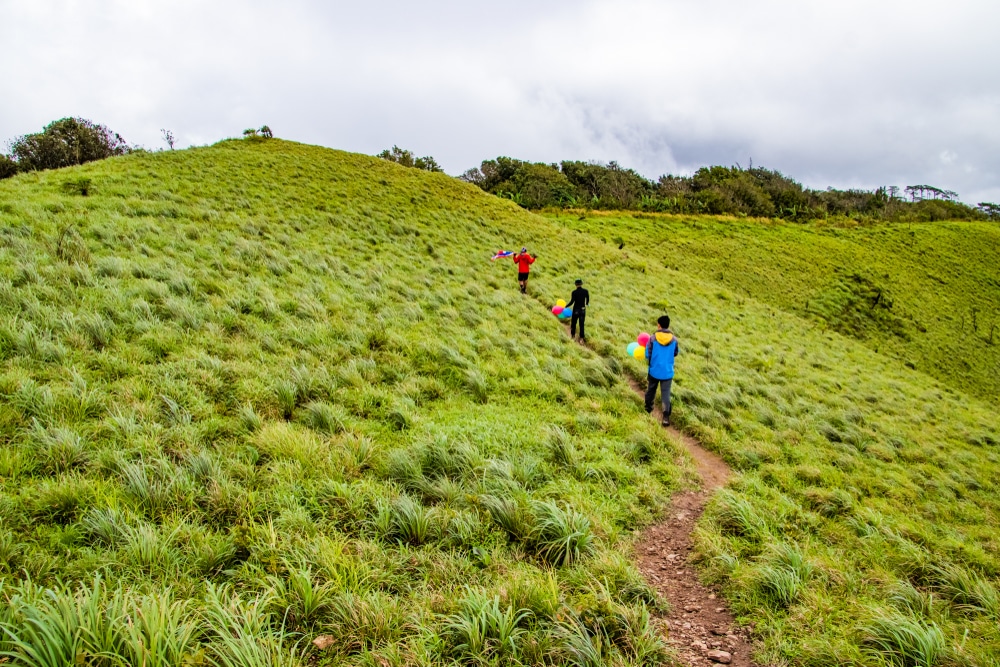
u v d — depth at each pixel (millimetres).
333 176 26844
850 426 10805
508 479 5359
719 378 12500
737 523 5406
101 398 5367
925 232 61562
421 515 4340
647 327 16500
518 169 83062
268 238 15055
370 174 29719
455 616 3264
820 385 14688
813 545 5176
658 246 42375
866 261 47688
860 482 7707
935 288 45719
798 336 22828
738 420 9578
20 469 4125
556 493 5414
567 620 3445
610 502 5512
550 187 66938
